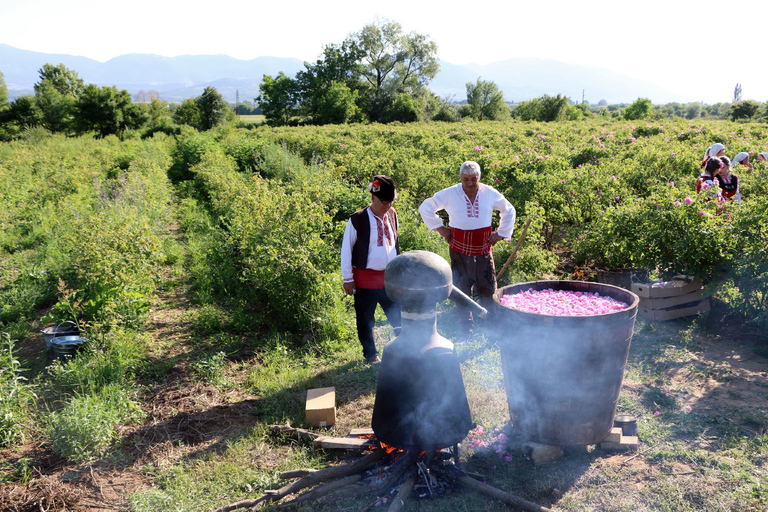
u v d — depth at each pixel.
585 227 7.75
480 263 4.94
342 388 4.23
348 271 4.32
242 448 3.41
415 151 16.27
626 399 3.81
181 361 4.86
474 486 2.85
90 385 4.13
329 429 3.64
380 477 3.00
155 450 3.44
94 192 12.78
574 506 2.76
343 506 2.85
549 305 3.16
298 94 61.69
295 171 14.02
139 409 3.87
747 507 2.66
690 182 9.27
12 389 3.92
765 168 8.31
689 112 94.00
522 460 3.20
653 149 11.49
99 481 3.16
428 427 2.87
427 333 2.89
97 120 54.53
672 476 2.96
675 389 3.95
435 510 2.75
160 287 7.21
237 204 8.88
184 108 62.47
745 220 5.09
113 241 6.30
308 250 5.73
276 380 4.34
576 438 3.09
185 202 13.26
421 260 2.81
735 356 4.45
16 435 3.61
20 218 11.83
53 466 3.32
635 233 5.89
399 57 64.12
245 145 20.09
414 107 58.53
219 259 7.71
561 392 2.97
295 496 2.96
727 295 5.28
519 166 9.67
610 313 2.81
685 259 5.27
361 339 4.55
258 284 6.25
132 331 5.18
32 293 6.67
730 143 14.82
